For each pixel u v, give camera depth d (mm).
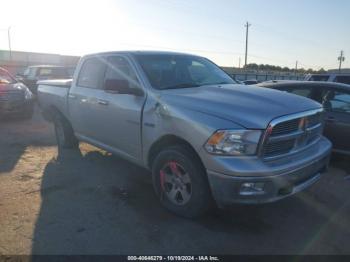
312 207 4035
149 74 4148
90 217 3672
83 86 5270
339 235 3414
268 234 3398
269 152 3209
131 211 3828
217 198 3227
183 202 3635
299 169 3330
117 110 4344
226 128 3096
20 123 9164
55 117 6285
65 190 4398
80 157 5863
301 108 3510
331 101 5949
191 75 4531
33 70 15391
